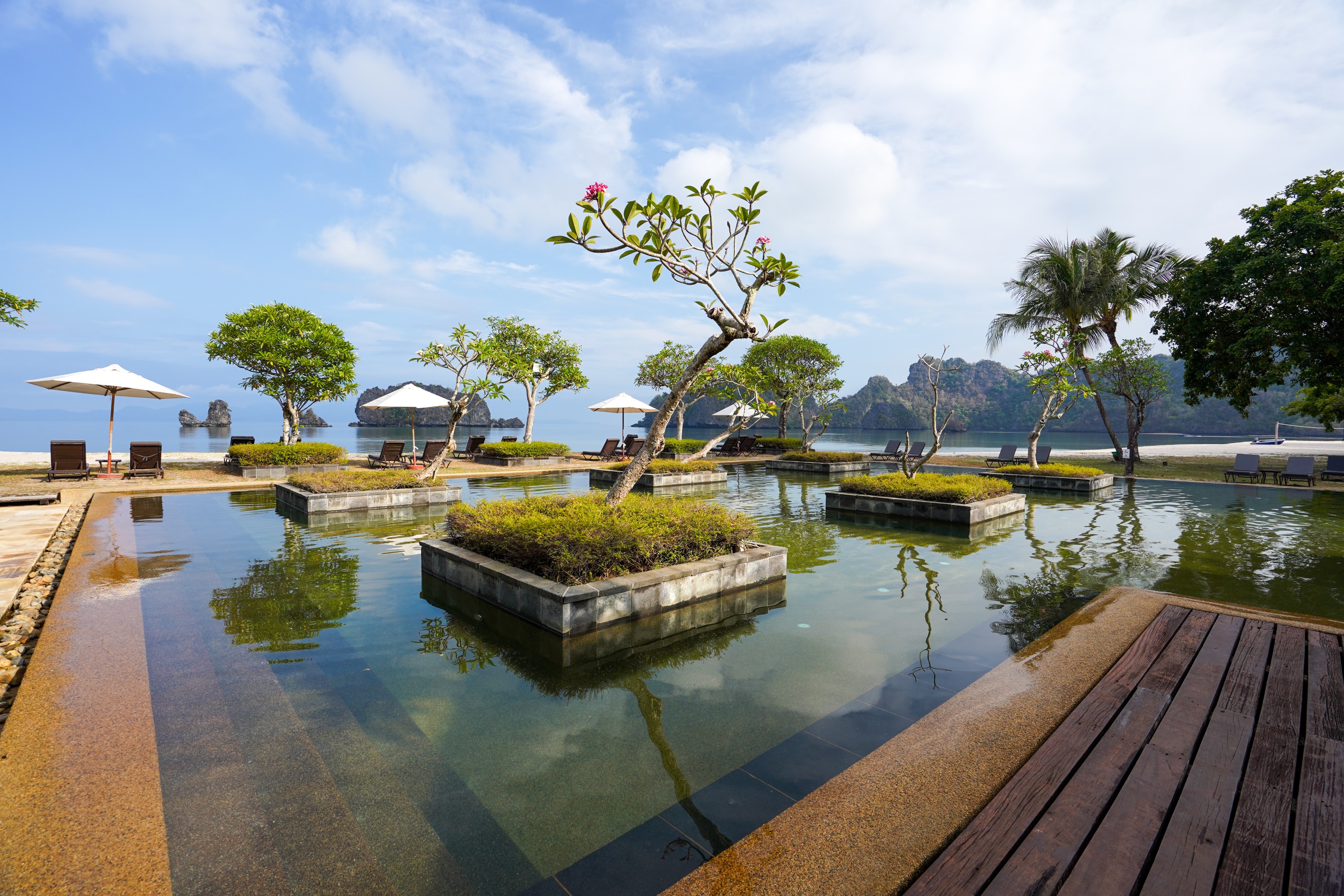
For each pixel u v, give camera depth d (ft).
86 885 6.26
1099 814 7.00
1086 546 25.62
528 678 12.18
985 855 6.37
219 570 20.21
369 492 33.53
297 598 17.28
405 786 8.41
